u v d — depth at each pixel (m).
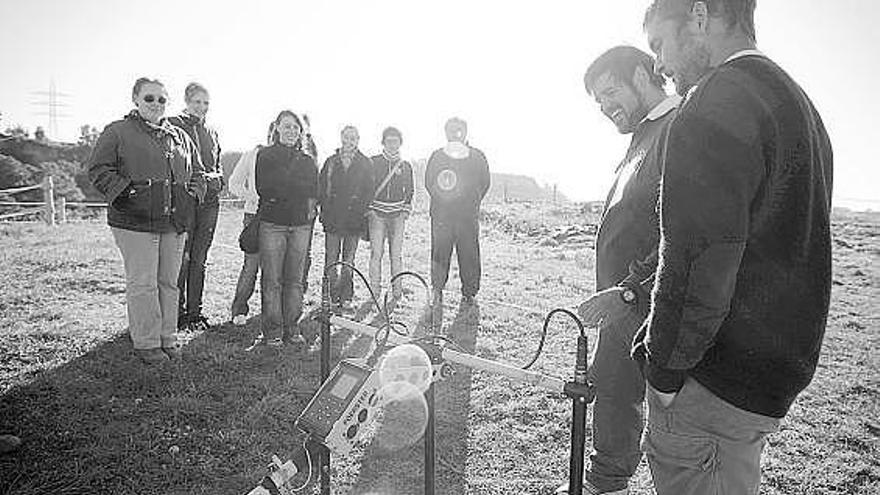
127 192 4.82
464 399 4.86
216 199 6.23
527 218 18.75
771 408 1.92
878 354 6.70
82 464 3.64
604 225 3.07
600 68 3.08
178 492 3.45
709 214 1.75
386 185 7.38
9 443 3.74
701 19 2.00
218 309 6.93
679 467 2.07
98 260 9.38
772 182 1.81
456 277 9.64
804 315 1.88
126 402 4.41
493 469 3.88
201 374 4.95
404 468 3.82
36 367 4.94
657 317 1.87
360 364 2.72
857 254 14.13
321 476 2.87
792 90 1.87
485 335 6.56
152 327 5.07
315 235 13.97
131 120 4.88
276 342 5.74
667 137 1.91
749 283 1.86
